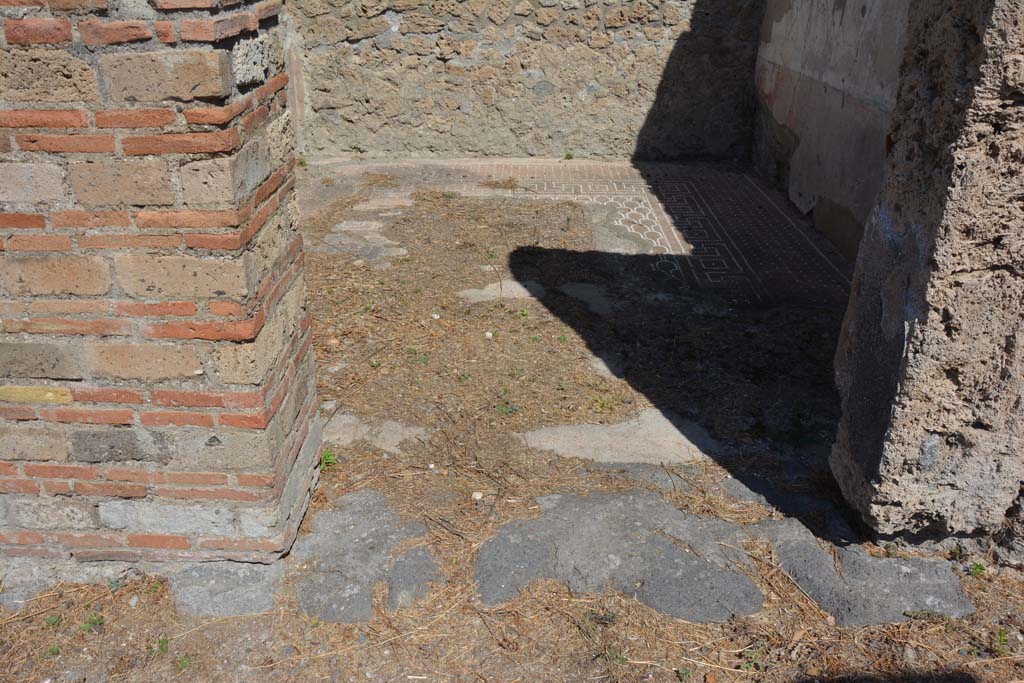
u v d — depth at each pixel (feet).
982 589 10.02
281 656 9.04
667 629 9.42
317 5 28.63
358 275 19.52
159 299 8.36
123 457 9.25
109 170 7.85
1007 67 8.05
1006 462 9.64
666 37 29.32
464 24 28.91
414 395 14.12
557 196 26.45
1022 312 8.89
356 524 10.69
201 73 7.45
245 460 9.17
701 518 11.02
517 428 13.20
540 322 17.20
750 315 17.94
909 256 9.44
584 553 10.25
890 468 9.78
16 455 9.30
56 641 9.20
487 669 8.93
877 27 19.61
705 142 30.86
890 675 8.91
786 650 9.19
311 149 30.96
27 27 7.36
